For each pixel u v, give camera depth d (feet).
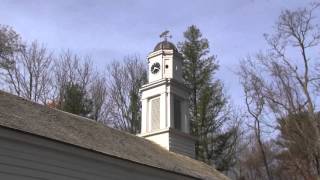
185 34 162.40
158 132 95.25
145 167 65.26
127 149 69.36
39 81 137.59
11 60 132.67
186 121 101.04
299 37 129.59
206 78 157.79
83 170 56.34
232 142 154.51
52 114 65.77
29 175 50.24
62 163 53.93
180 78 104.47
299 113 130.41
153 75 103.19
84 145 57.21
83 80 147.54
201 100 153.58
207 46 162.09
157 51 104.12
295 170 142.51
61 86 140.46
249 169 171.53
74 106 132.05
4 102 58.90
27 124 53.67
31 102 65.72
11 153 48.91
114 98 151.84
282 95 132.05
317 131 127.24
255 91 165.78
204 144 149.18
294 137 132.77
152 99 101.04
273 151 163.53
